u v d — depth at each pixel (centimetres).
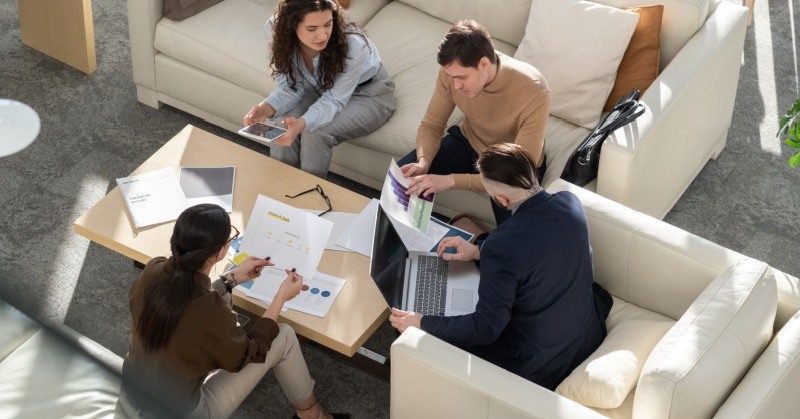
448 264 304
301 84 361
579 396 259
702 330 242
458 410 256
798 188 400
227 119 411
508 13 395
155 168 333
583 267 266
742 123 430
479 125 333
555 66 365
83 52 438
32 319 292
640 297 296
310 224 306
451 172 350
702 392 231
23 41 454
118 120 423
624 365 260
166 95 421
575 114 363
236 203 323
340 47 344
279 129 342
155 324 247
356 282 298
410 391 264
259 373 280
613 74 359
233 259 296
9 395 268
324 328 284
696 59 351
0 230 370
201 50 391
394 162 323
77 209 382
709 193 398
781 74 455
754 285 256
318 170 361
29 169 396
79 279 355
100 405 269
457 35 300
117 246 307
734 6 375
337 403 319
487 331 262
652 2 363
